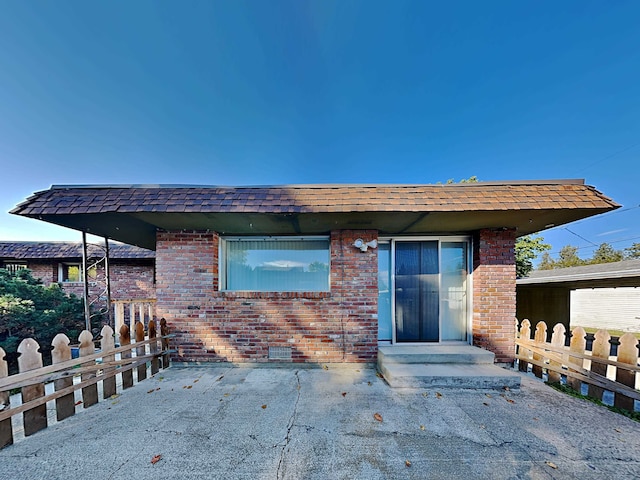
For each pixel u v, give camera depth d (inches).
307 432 120.6
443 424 127.5
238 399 154.0
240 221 191.8
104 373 157.4
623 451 107.6
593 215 175.5
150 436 118.0
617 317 692.7
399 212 168.7
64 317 354.6
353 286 214.7
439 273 229.8
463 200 169.0
